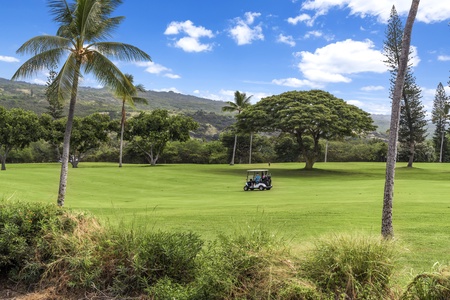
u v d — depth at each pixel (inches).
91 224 202.4
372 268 146.0
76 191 903.7
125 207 589.9
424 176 1493.6
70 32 562.9
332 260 151.1
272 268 149.3
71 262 169.6
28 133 1589.6
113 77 576.4
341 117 1539.1
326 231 316.8
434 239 284.5
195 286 152.6
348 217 406.0
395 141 283.1
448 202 533.6
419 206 490.0
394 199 600.7
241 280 151.0
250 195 836.0
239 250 159.2
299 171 1648.6
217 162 2536.9
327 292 142.3
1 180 944.9
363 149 2645.2
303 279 145.2
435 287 133.4
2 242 177.2
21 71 530.6
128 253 169.5
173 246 170.4
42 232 189.0
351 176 1469.0
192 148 2551.7
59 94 529.7
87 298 162.6
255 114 1571.1
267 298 142.2
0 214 191.2
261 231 179.2
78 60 566.6
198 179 1341.0
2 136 1491.1
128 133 2085.4
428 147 2647.6
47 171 1284.4
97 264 171.5
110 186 1058.1
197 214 442.0
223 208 531.2
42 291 171.0
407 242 268.2
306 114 1440.7
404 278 153.9
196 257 172.1
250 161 2338.8
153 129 2089.1
